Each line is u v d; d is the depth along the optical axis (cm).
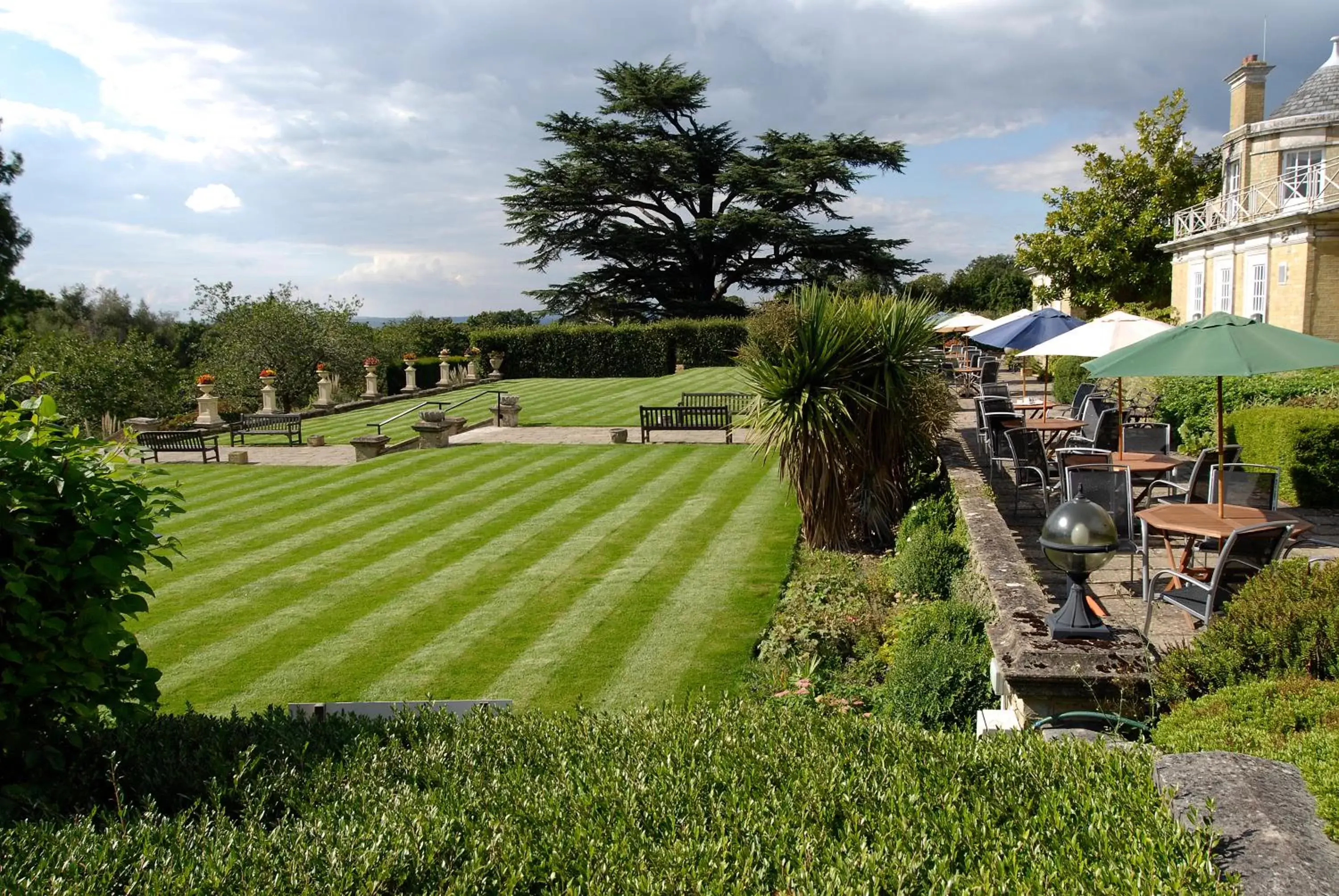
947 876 265
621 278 4778
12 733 388
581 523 1270
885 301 1120
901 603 817
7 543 398
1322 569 457
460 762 382
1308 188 2269
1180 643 596
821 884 266
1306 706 364
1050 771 325
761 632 830
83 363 2672
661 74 4422
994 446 1214
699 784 338
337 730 428
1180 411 1373
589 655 792
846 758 353
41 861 288
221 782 364
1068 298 3142
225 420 2858
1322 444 968
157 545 444
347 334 3475
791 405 1049
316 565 1103
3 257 3284
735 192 4522
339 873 281
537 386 3562
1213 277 2586
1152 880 248
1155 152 2962
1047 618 529
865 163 4444
